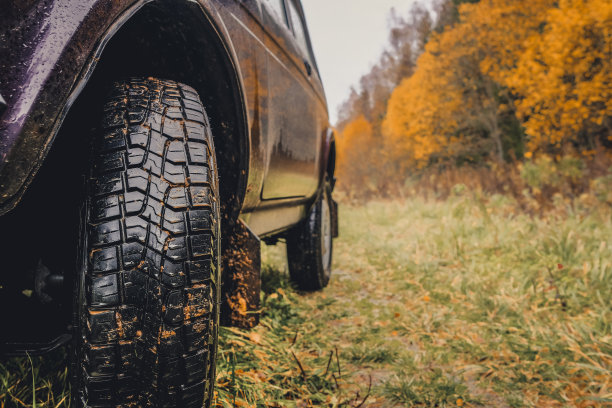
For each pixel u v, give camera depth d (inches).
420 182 584.1
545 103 343.9
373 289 139.7
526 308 111.3
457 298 124.3
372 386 72.2
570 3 301.0
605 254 146.7
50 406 51.9
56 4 29.8
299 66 91.2
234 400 57.4
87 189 36.1
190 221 37.7
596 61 318.3
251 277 62.0
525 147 543.8
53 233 42.4
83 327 33.7
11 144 27.1
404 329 100.8
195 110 43.1
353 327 100.8
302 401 67.0
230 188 57.7
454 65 634.2
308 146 98.8
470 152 681.6
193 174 39.3
